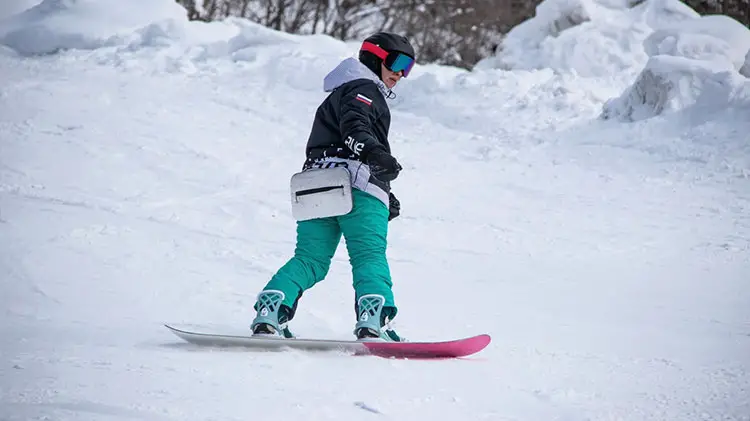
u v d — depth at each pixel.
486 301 12.10
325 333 9.73
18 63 30.17
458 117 25.95
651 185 20.33
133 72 29.08
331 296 11.88
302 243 8.75
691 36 29.89
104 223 15.45
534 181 20.81
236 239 15.42
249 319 10.53
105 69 29.27
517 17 65.81
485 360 8.30
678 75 24.39
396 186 20.05
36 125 22.41
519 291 12.90
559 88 27.52
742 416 6.28
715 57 29.27
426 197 19.31
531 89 27.66
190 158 20.92
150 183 18.88
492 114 25.92
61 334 8.89
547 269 14.52
